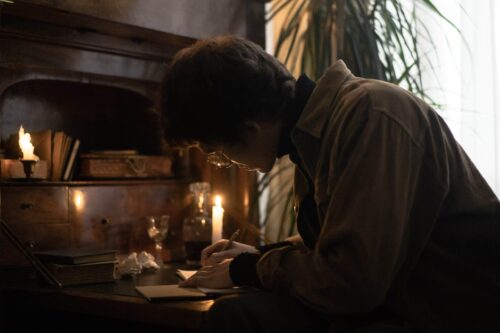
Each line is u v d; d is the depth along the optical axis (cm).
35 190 174
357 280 94
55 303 146
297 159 118
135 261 168
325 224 100
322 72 219
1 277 164
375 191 96
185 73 109
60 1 157
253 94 108
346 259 95
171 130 113
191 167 223
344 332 104
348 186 98
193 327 120
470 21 210
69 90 203
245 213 219
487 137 206
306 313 109
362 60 217
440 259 104
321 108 111
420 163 101
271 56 116
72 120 205
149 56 200
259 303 106
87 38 183
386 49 230
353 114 103
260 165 120
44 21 171
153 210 205
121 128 220
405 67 207
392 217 96
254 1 213
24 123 190
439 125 108
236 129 110
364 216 95
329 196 105
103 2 166
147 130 221
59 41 177
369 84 107
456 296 103
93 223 188
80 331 164
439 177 103
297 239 138
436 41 221
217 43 112
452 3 217
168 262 205
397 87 108
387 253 95
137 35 187
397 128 100
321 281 98
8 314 155
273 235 262
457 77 218
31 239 172
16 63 170
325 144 107
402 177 98
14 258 167
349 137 101
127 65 196
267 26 262
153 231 193
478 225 106
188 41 196
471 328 101
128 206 198
